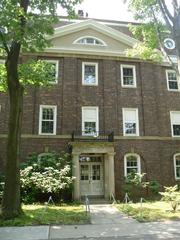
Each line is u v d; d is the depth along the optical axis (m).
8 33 12.39
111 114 23.62
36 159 20.91
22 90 14.05
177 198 14.81
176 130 24.77
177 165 23.94
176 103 25.34
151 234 9.78
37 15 12.94
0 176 19.88
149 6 16.67
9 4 11.32
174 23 15.17
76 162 20.81
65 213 13.97
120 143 23.05
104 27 25.25
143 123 24.06
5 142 21.62
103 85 24.22
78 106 23.38
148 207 15.99
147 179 22.86
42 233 10.01
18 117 13.56
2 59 22.69
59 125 22.64
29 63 16.59
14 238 9.38
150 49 17.55
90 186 22.22
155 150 23.59
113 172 21.22
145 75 25.23
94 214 14.06
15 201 12.80
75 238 9.31
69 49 24.25
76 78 23.92
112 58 24.98
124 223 11.77
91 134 22.94
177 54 14.98
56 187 18.75
